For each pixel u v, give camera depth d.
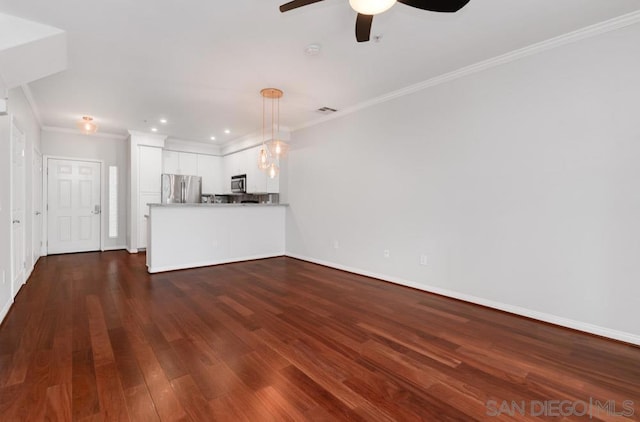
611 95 2.44
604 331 2.48
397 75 3.44
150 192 6.30
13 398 1.65
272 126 5.54
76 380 1.83
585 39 2.54
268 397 1.70
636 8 2.26
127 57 2.97
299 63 3.14
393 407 1.63
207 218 5.08
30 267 4.35
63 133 5.89
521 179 2.90
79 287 3.76
